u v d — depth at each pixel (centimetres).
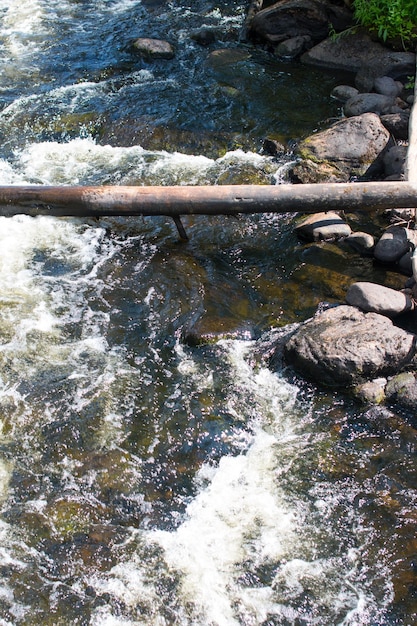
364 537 422
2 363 531
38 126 821
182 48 968
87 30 1036
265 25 938
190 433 483
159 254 631
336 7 909
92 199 614
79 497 447
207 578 405
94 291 593
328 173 704
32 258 625
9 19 1072
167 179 725
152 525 432
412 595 395
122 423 490
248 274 610
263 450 473
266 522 432
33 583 405
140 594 399
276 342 545
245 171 731
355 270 608
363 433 480
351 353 500
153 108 838
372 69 845
